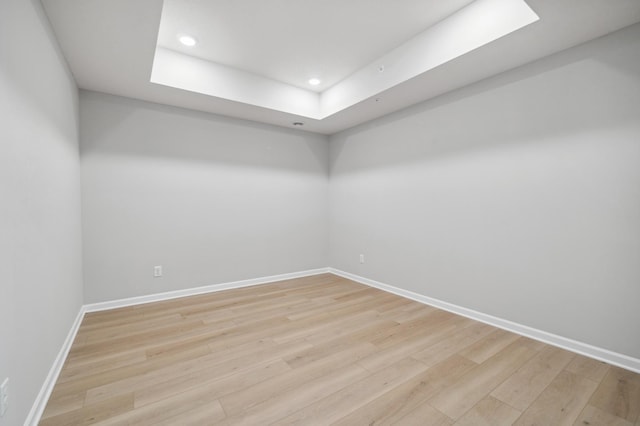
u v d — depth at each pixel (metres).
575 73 2.19
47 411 1.55
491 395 1.71
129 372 1.93
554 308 2.32
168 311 3.06
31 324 1.47
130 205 3.23
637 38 1.93
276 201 4.35
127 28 1.98
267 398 1.67
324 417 1.52
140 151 3.29
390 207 3.80
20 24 1.39
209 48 2.87
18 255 1.33
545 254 2.37
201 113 3.67
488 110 2.72
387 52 2.94
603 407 1.60
